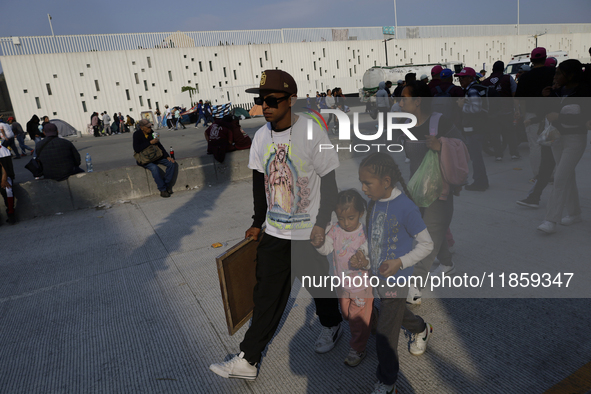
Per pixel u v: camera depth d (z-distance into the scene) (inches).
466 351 82.0
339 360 85.4
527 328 85.1
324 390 77.4
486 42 1419.8
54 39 1023.6
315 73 1267.2
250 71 1205.1
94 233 189.0
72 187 228.5
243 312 85.1
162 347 96.4
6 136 458.0
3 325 112.0
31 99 994.7
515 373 74.9
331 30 1285.7
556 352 78.2
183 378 85.1
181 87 1146.0
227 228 180.4
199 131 739.4
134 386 83.9
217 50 1164.5
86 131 1058.7
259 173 79.8
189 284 128.0
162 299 119.8
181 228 185.5
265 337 78.8
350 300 76.4
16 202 215.6
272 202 71.7
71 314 115.2
